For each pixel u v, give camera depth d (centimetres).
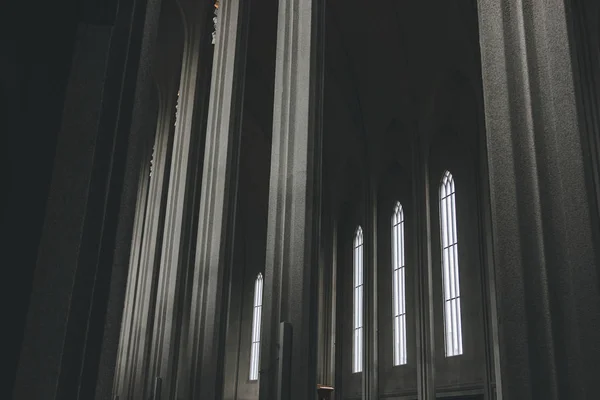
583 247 477
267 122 2891
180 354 1616
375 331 2378
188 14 2005
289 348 830
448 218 2209
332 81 2548
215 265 1241
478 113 2033
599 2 1478
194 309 1233
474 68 2006
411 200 2422
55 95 206
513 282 497
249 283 3378
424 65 2211
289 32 1065
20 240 199
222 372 1176
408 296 2336
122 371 2212
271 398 816
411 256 2366
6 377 194
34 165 202
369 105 2483
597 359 444
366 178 2528
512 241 508
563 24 542
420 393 2002
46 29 206
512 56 563
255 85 2711
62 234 218
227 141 1337
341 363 2617
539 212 506
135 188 263
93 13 237
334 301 2670
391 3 2186
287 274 887
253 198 3347
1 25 196
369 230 2470
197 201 1791
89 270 228
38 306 206
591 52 1431
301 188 931
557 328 470
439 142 2300
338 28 2397
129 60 265
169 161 2277
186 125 1861
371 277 2425
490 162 546
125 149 251
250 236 3425
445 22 2072
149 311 2048
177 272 1678
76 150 228
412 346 2261
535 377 463
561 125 520
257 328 3259
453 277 2136
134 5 273
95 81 237
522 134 537
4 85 195
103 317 230
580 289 469
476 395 1939
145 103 279
